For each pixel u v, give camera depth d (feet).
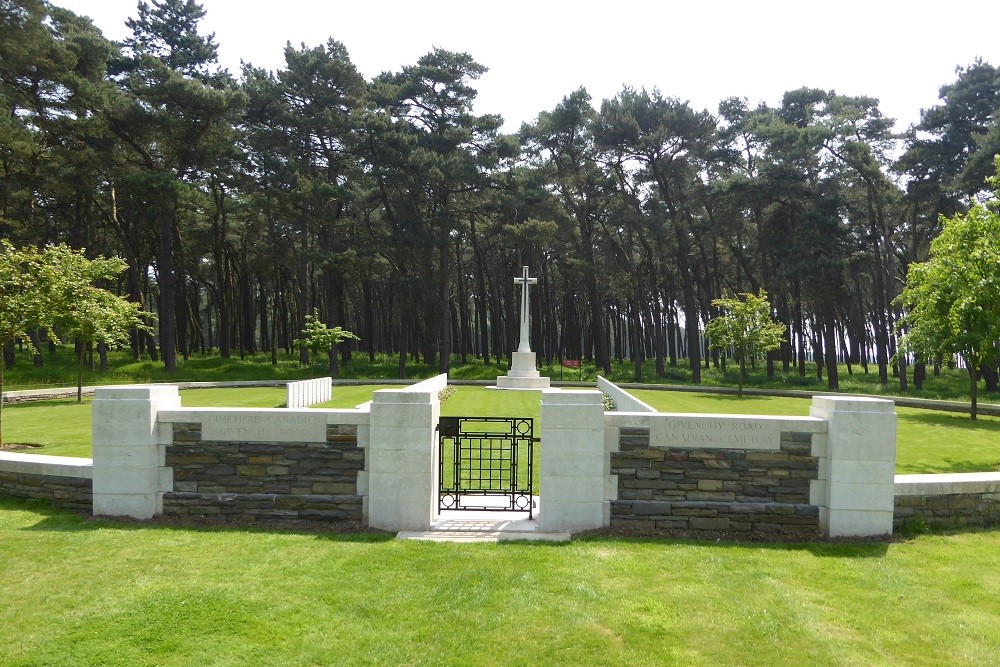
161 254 122.01
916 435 51.93
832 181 126.41
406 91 133.18
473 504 27.37
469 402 78.74
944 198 112.98
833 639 15.60
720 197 128.57
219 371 129.18
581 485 23.39
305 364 140.36
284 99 128.57
